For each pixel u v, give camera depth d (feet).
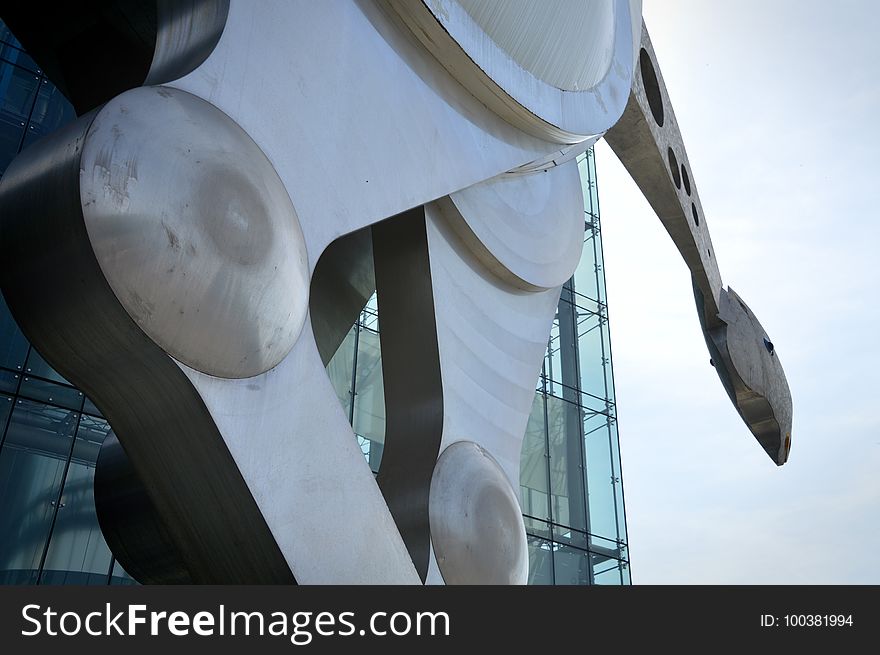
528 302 27.91
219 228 14.16
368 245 26.27
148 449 14.76
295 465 15.15
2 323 44.93
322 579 15.06
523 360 26.61
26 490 43.09
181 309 13.52
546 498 65.98
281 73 17.24
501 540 22.13
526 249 27.32
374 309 58.39
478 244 25.20
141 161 13.39
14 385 44.32
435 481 21.48
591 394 72.59
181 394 13.97
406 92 21.16
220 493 14.58
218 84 15.72
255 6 17.01
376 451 54.60
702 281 44.75
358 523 15.92
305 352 16.03
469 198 25.17
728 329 46.60
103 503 18.97
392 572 16.29
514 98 24.38
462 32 22.59
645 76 39.88
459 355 23.82
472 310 24.98
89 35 21.06
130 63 21.31
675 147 41.65
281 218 15.49
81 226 12.53
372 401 55.67
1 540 41.60
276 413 15.10
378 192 19.22
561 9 26.71
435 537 20.86
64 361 14.05
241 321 14.38
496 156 24.43
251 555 14.83
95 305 13.05
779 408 50.42
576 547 65.92
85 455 45.47
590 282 77.46
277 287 15.08
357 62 19.62
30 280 13.32
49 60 21.36
